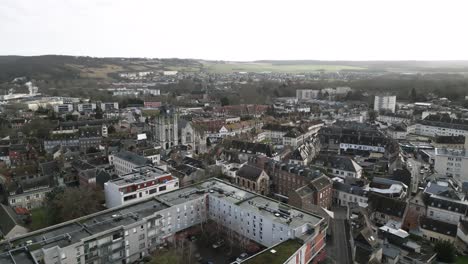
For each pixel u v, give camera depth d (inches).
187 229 5413.4
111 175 7308.1
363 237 4640.8
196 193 5679.1
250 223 5054.1
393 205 5733.3
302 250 4237.2
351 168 7608.3
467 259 4810.5
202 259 4751.5
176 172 7509.8
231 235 5383.9
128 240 4527.6
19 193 6422.2
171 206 5118.1
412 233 5482.3
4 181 7155.5
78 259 4077.3
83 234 4286.4
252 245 5059.1
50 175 7126.0
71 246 3983.8
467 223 5147.6
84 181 7249.0
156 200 5403.5
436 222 5369.1
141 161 7578.7
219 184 6122.1
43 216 6131.9
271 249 4158.5
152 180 6102.4
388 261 4598.9
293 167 6963.6
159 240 4931.1
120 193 5679.1
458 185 6929.1
